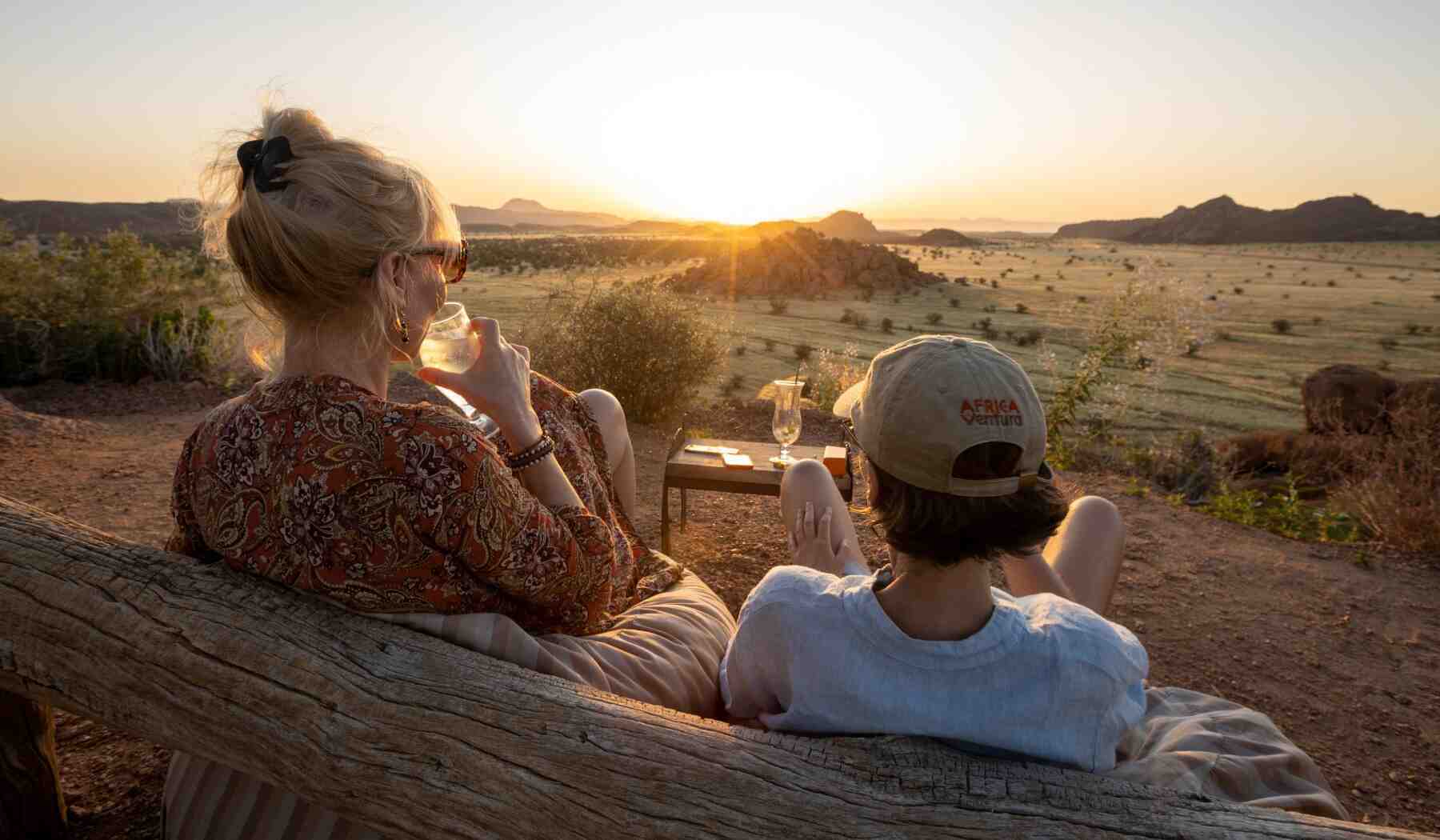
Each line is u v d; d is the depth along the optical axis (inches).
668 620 57.4
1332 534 183.5
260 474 41.8
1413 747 100.0
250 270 41.1
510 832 35.4
